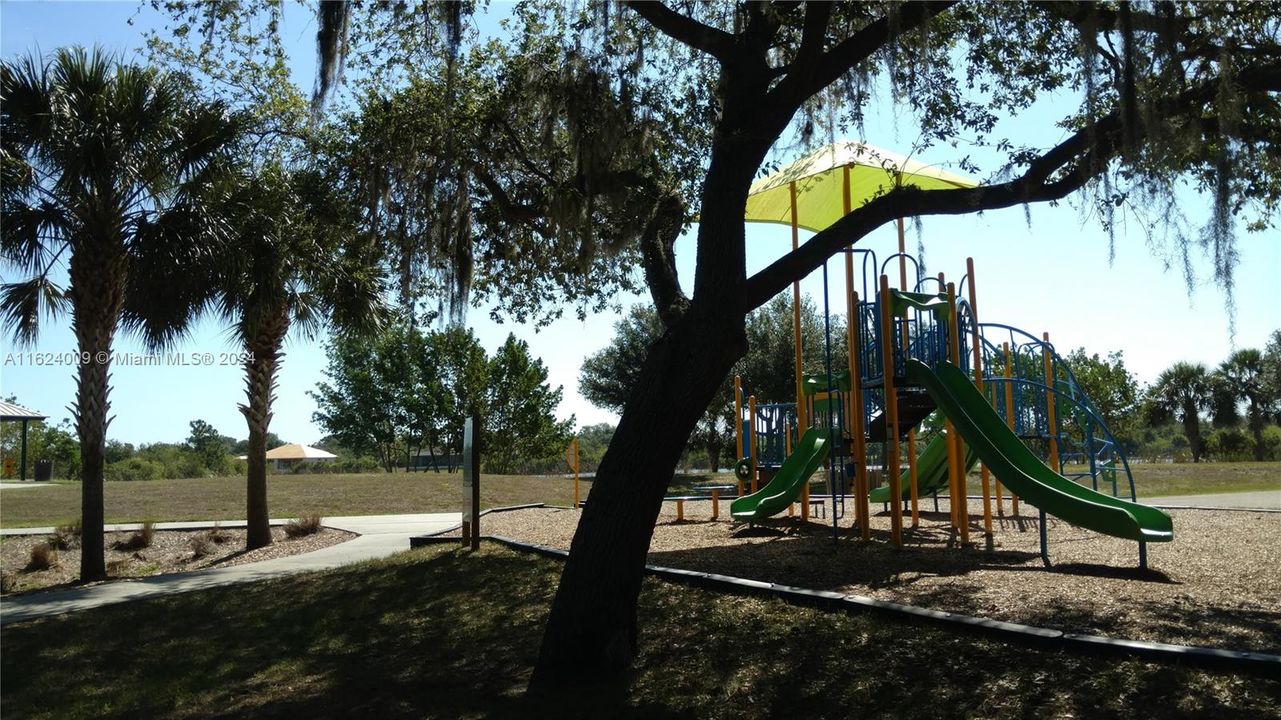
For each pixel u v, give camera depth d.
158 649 7.90
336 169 10.89
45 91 11.98
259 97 13.31
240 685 6.66
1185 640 5.64
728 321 6.20
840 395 11.95
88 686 6.80
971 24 8.77
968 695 5.06
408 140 10.17
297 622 8.62
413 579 10.14
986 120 8.27
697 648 6.40
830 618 6.65
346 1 8.12
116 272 13.09
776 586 7.51
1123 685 4.89
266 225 13.29
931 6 7.25
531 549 10.88
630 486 6.11
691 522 15.02
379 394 49.22
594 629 6.00
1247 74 7.02
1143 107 6.56
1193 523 12.40
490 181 10.40
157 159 12.55
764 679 5.67
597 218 9.58
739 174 6.48
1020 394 12.87
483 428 46.03
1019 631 5.67
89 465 13.08
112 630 8.74
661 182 9.72
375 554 13.30
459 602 8.76
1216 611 6.41
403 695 6.11
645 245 7.78
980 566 8.76
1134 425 43.75
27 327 13.21
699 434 37.62
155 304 12.80
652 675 5.95
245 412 15.99
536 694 5.75
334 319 15.51
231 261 12.83
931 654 5.70
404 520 19.30
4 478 41.72
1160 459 51.16
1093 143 6.73
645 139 9.20
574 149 8.87
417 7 8.75
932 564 8.93
